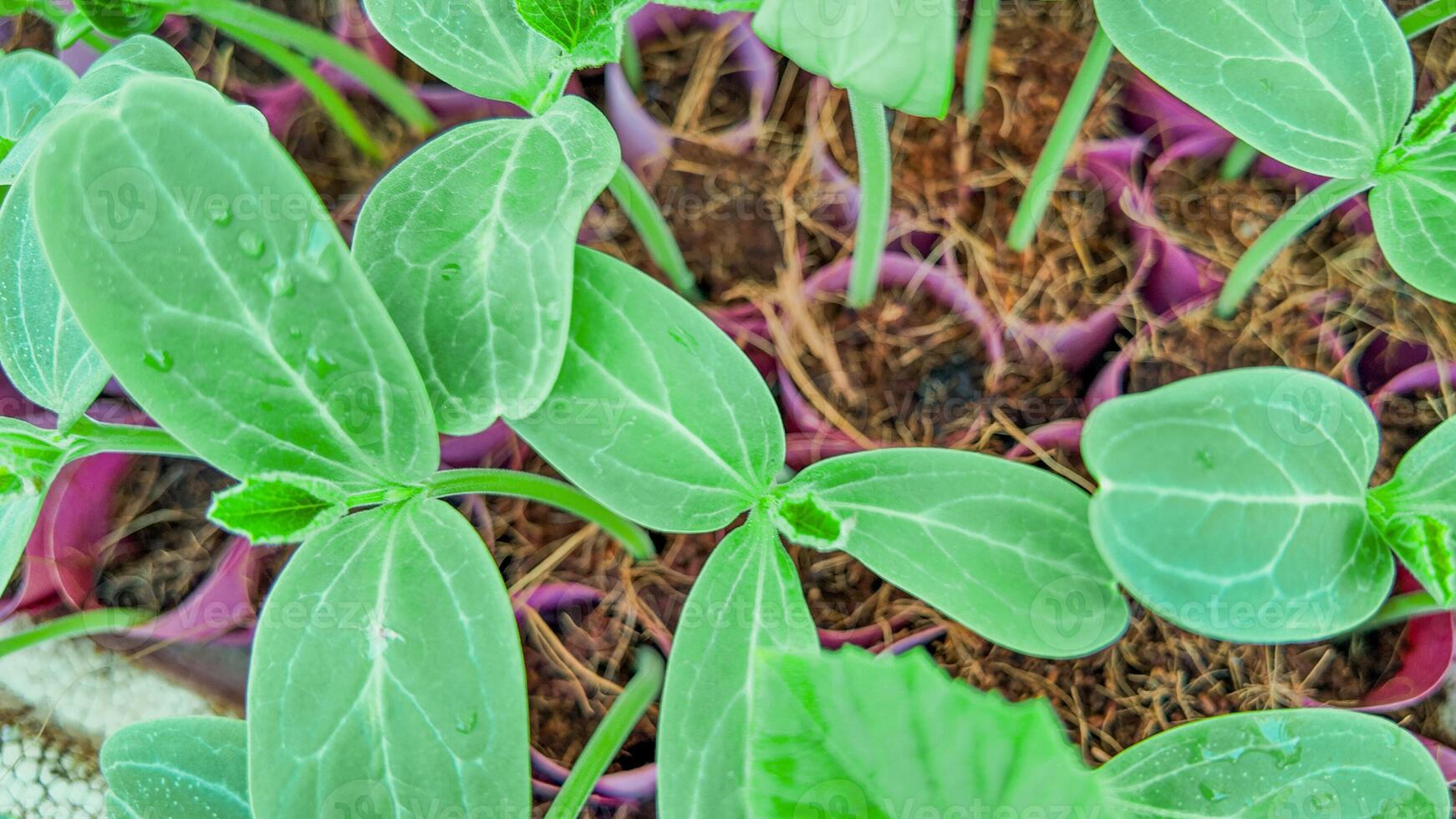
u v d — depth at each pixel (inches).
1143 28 11.5
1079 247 13.6
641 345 11.3
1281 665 12.9
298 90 14.0
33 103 12.9
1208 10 11.4
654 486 11.4
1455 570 11.1
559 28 11.5
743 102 14.0
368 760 11.1
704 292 13.7
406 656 11.1
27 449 11.5
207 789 12.0
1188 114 13.5
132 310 10.8
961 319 13.5
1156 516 10.8
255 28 12.9
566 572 13.3
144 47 12.3
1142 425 10.8
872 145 12.2
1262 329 13.3
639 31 13.9
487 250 11.2
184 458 13.7
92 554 13.5
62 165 10.6
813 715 10.4
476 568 11.2
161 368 10.9
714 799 11.1
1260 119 11.5
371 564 11.3
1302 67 11.4
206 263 10.7
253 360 10.9
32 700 14.1
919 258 13.8
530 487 12.1
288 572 11.3
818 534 11.4
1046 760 10.4
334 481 11.3
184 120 10.7
